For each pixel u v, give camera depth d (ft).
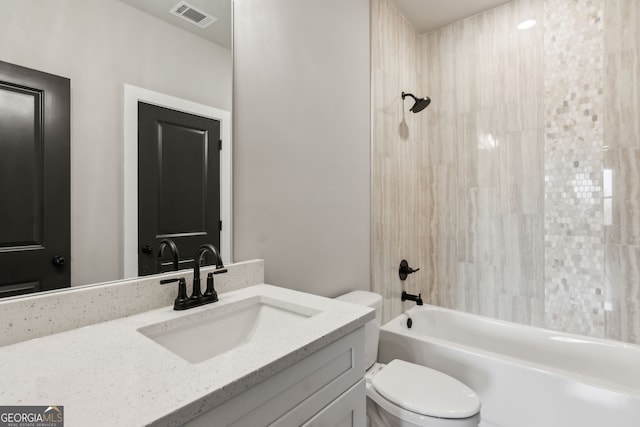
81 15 2.62
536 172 6.76
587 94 6.19
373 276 6.35
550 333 6.24
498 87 7.21
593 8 6.12
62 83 2.51
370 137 6.31
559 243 6.54
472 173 7.58
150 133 3.08
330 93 5.29
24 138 2.33
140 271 3.00
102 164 2.75
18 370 1.84
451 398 3.87
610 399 4.22
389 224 6.91
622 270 5.93
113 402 1.52
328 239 5.25
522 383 4.86
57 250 2.50
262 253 4.18
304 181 4.80
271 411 2.02
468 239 7.66
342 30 5.56
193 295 3.09
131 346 2.19
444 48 7.95
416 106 6.94
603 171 6.07
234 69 3.83
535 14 6.72
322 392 2.43
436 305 8.11
